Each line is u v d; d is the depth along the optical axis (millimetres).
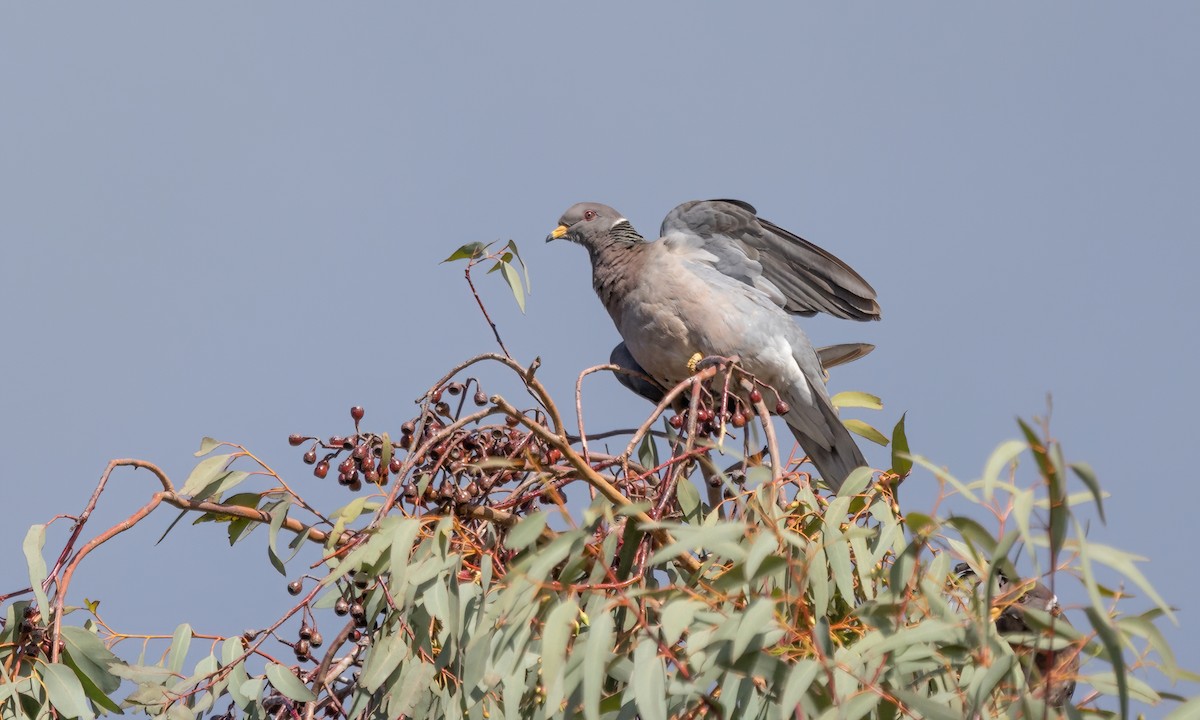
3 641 7977
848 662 6438
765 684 6691
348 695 8438
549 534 7512
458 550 7895
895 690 6359
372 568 7516
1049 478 5738
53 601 8016
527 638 7043
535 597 7008
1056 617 6383
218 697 8086
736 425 9586
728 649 6352
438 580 7617
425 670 7656
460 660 7691
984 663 6367
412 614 7766
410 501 8203
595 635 6332
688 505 8289
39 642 7973
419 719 7676
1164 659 5926
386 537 7512
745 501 7613
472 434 8469
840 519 7672
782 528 7562
